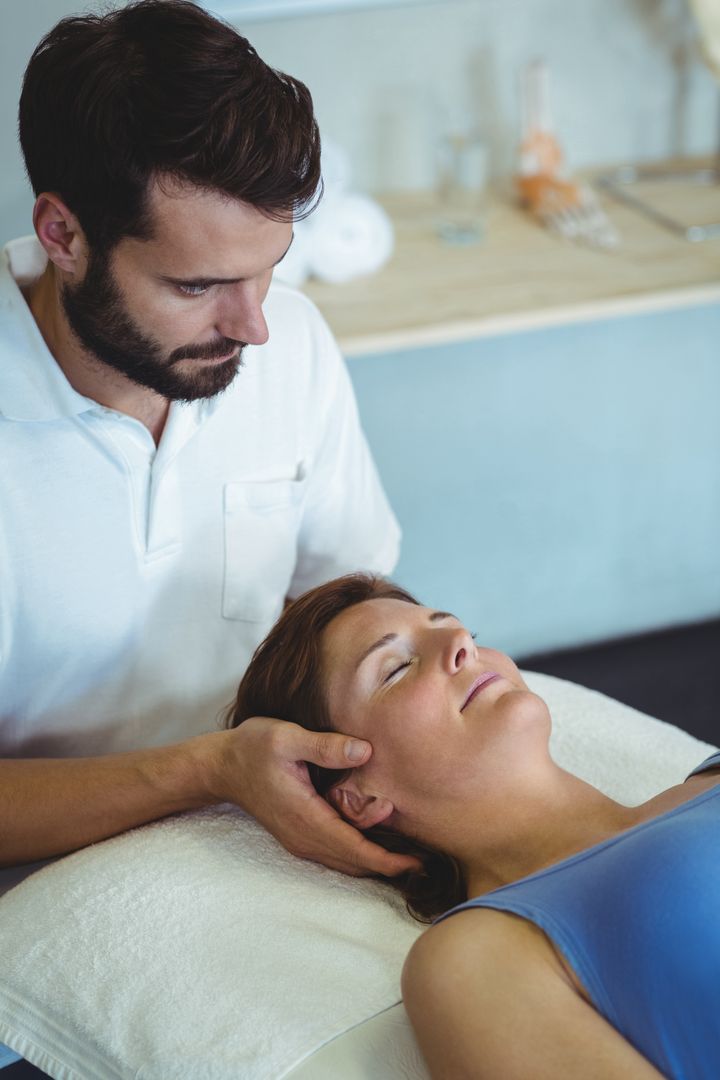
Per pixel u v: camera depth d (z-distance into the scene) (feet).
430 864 4.21
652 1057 3.32
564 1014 3.25
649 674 9.03
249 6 7.69
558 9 8.31
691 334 8.71
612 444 8.96
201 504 4.72
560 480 8.99
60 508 4.35
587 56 8.54
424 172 8.63
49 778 4.31
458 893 4.17
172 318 3.78
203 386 4.03
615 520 9.23
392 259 7.67
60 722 4.70
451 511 8.91
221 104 3.42
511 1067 3.21
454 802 4.10
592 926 3.43
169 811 4.34
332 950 3.80
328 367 5.01
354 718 4.21
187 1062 3.49
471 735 4.06
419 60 8.23
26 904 4.12
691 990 3.32
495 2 8.18
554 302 6.98
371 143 8.44
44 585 4.42
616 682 8.96
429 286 7.29
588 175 8.83
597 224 7.90
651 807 4.06
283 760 4.05
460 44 8.25
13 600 4.40
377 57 8.14
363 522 5.33
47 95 3.58
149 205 3.54
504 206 8.42
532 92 8.27
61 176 3.63
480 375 8.50
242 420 4.73
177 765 4.21
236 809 4.45
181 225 3.56
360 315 6.95
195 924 3.91
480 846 4.11
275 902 4.00
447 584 9.18
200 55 3.43
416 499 8.81
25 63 6.21
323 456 5.11
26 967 3.93
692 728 8.38
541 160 8.36
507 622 9.39
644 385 8.80
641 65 8.67
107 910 3.99
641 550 9.37
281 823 4.10
